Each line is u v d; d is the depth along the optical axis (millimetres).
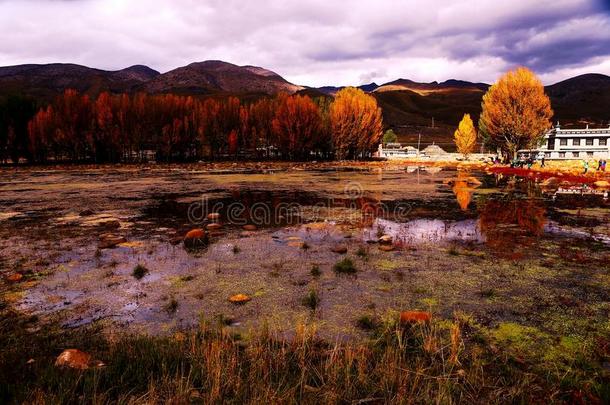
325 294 6902
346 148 67000
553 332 5426
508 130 53375
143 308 6293
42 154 53969
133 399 3477
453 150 131000
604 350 4887
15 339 5117
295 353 4602
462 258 9258
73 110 55000
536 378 4238
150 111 59562
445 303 6500
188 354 4500
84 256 9414
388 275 7984
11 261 8984
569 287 7270
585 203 18656
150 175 38000
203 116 63906
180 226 13305
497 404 3695
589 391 3938
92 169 46375
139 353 4516
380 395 3816
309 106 63125
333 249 9883
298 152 63844
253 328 5527
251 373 3973
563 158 64875
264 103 69000
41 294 6902
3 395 3557
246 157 69250
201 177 35562
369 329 5520
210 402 3473
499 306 6371
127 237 11562
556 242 10930
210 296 6816
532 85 51750
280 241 11055
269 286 7320
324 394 3719
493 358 4652
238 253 9727
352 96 67375
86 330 5465
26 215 15523
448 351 4801
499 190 24859
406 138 171875
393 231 12477
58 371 4004
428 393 3793
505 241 11055
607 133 61562
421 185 28203
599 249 10117
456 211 16641
